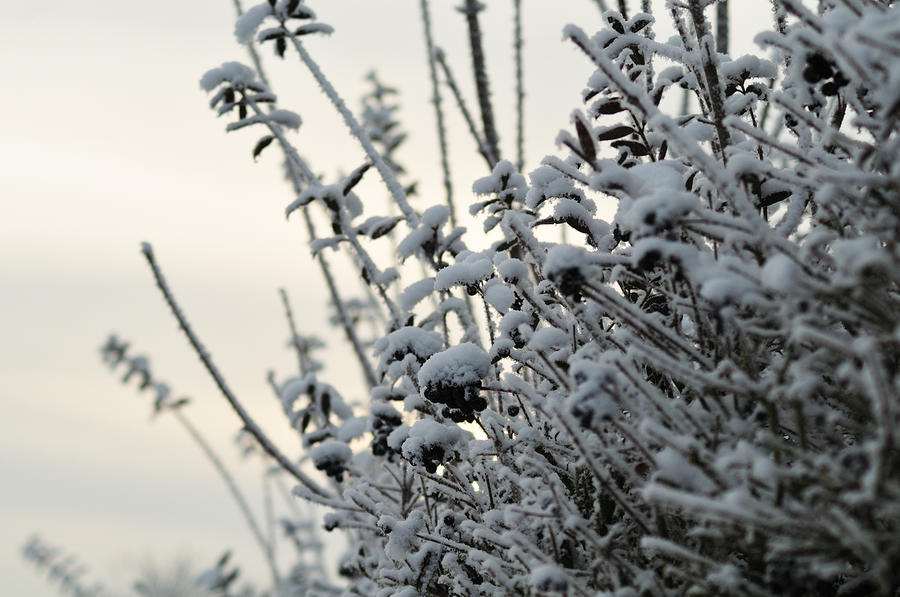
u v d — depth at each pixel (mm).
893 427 1039
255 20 1517
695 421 1181
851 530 1080
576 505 1267
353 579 1528
